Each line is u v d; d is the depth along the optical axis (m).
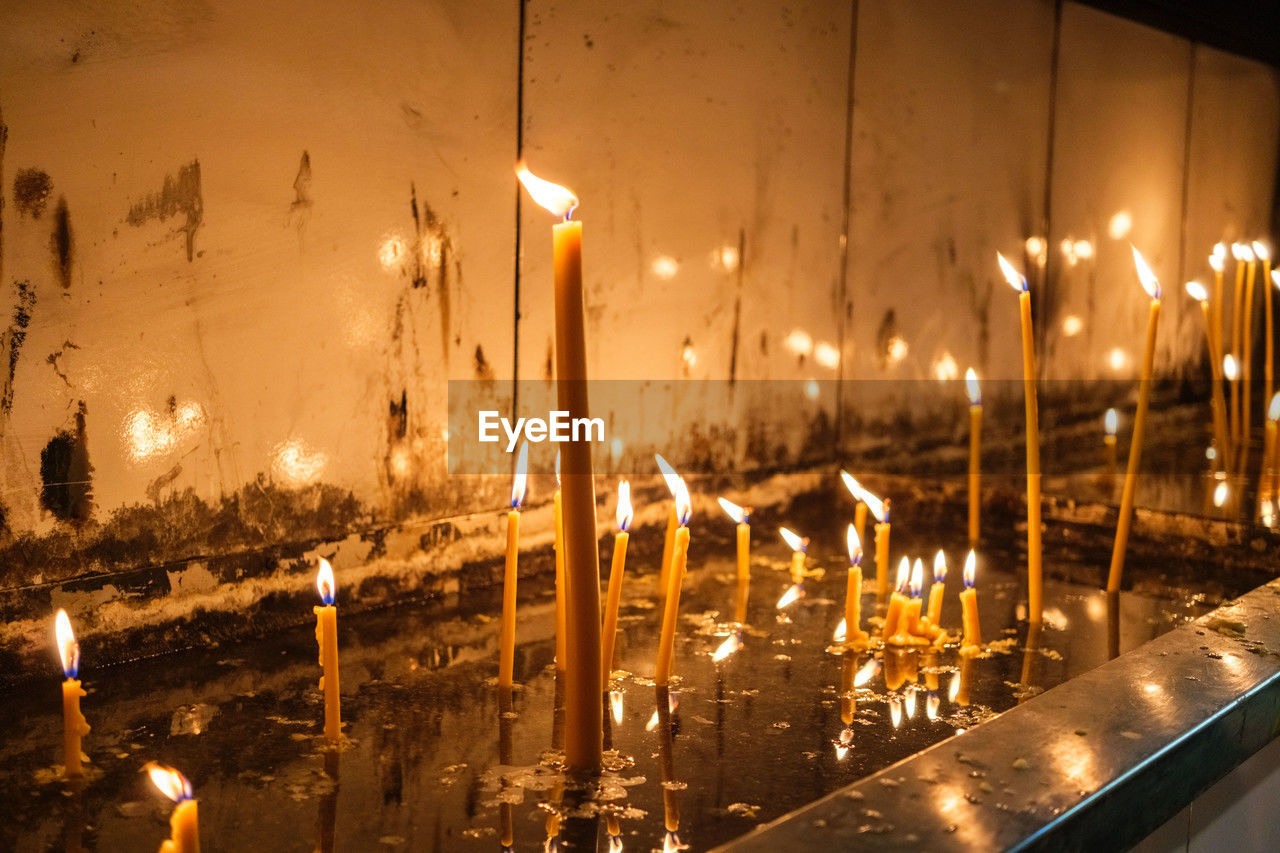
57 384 1.57
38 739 1.37
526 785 1.25
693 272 2.52
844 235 2.91
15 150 1.50
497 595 2.09
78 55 1.55
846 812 1.00
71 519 1.60
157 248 1.66
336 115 1.85
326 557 1.91
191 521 1.74
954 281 3.27
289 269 1.82
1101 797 1.06
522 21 2.10
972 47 3.22
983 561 2.38
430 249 2.01
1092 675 1.37
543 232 2.19
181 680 1.59
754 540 2.53
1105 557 2.41
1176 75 4.09
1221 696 1.31
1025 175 3.48
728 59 2.53
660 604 2.02
